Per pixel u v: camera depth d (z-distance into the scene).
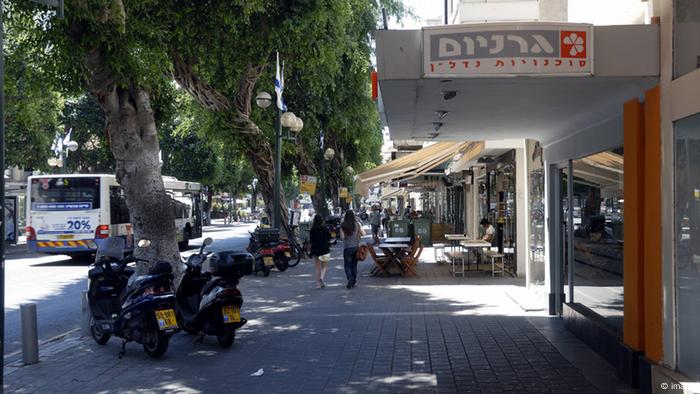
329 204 49.06
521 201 16.08
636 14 7.60
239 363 7.87
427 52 5.88
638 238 6.39
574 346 8.47
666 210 5.86
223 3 12.65
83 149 38.91
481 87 6.49
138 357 8.28
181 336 9.51
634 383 6.52
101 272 9.17
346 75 24.66
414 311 11.41
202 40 13.93
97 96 10.41
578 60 5.88
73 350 8.72
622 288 7.21
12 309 12.73
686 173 5.54
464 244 16.44
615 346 7.21
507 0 15.45
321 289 14.67
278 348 8.65
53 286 16.33
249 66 18.98
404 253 17.50
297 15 14.40
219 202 101.25
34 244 22.75
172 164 50.22
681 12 5.75
